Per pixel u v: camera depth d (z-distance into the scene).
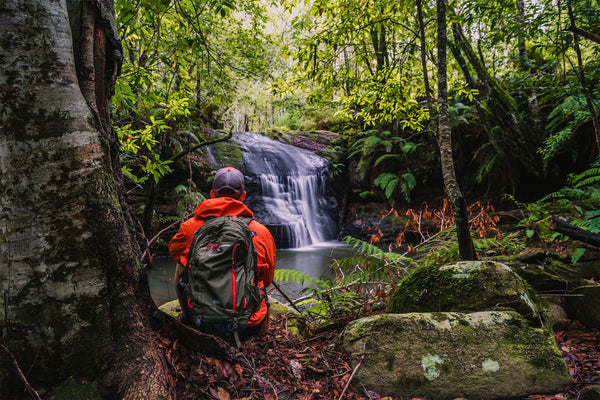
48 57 1.48
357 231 11.25
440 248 3.84
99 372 1.53
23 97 1.44
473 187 10.35
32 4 1.45
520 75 6.55
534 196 9.18
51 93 1.49
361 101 5.18
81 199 1.54
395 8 4.42
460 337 2.11
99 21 1.70
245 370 1.87
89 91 1.66
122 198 1.81
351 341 2.21
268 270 2.11
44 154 1.47
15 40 1.43
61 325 1.49
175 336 1.83
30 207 1.46
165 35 3.39
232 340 2.01
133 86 3.36
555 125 7.34
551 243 4.03
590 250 3.65
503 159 8.76
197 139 10.17
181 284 1.99
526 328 2.18
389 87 4.74
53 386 1.49
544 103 8.12
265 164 11.53
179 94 3.88
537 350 2.09
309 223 11.23
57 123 1.50
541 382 1.99
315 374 2.02
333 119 15.39
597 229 3.91
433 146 11.00
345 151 13.77
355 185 12.61
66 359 1.50
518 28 4.36
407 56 4.76
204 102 11.19
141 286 1.74
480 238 4.13
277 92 5.02
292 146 13.33
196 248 1.88
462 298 2.50
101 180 1.60
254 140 12.99
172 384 1.62
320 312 3.29
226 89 5.97
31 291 1.46
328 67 4.86
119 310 1.62
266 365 1.97
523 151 8.21
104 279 1.59
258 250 2.04
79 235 1.53
